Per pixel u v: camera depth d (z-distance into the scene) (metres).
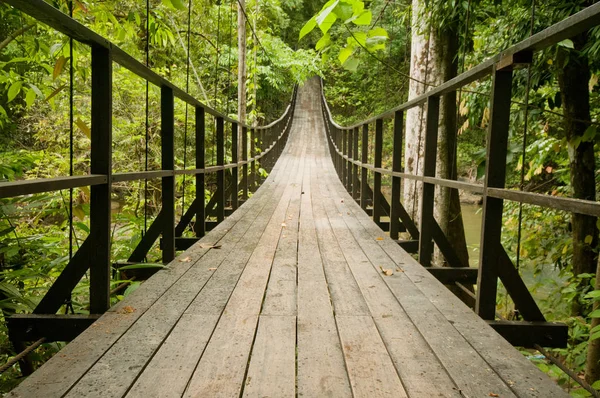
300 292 2.16
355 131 6.58
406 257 2.94
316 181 8.59
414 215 4.95
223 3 10.58
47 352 2.41
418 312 1.90
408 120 5.05
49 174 5.57
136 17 3.31
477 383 1.28
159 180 7.16
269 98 20.56
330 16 1.45
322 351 1.50
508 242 4.95
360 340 1.59
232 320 1.77
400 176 3.38
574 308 3.35
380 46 1.69
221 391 1.21
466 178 13.74
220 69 12.70
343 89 22.89
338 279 2.41
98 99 1.75
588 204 1.15
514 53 1.58
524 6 3.37
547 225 4.43
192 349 1.49
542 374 1.34
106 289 1.84
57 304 1.81
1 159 2.87
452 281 2.79
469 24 4.01
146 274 2.77
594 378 2.15
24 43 3.12
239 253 3.00
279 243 3.34
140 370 1.33
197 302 1.98
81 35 1.54
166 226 2.79
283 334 1.64
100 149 1.77
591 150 3.38
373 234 3.73
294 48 23.69
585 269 3.40
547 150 3.71
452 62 4.20
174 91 2.76
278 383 1.27
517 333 1.82
